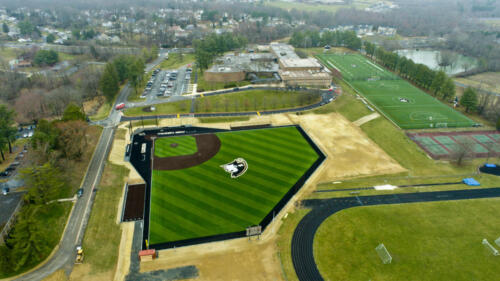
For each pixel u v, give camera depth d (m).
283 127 174.50
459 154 147.00
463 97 199.75
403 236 103.56
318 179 131.88
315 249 98.62
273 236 103.44
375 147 158.25
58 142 129.62
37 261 91.50
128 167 137.00
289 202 118.19
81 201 115.88
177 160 142.00
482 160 150.25
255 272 91.06
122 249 97.62
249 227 104.00
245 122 179.50
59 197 116.19
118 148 151.50
